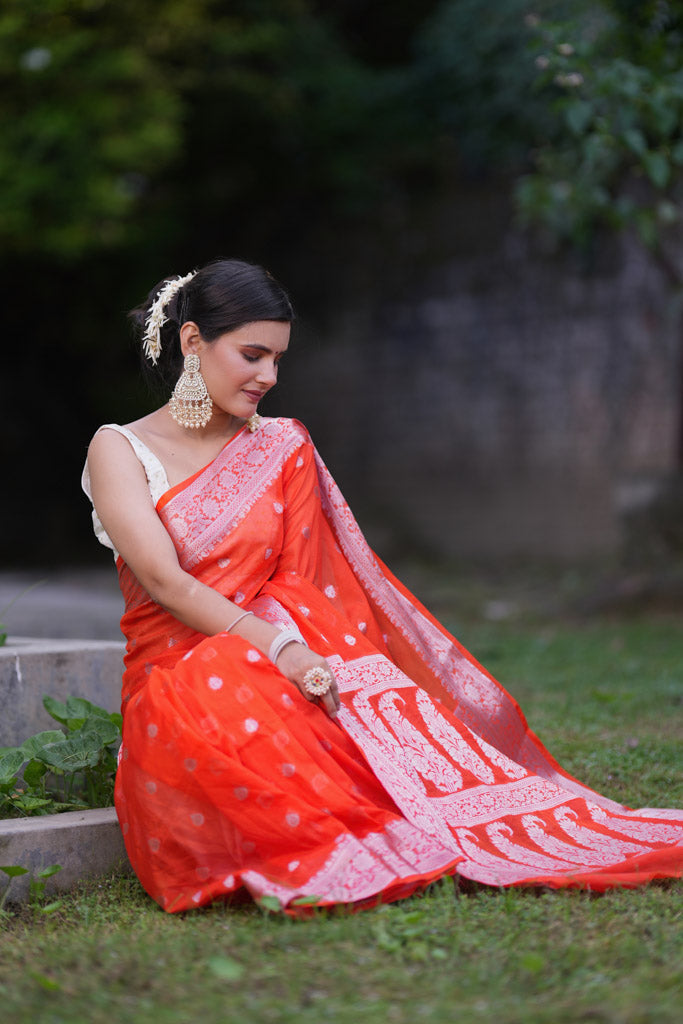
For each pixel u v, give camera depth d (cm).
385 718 289
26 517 1458
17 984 217
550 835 289
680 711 492
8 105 1140
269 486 305
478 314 1280
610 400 1193
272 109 1316
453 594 1053
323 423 1383
